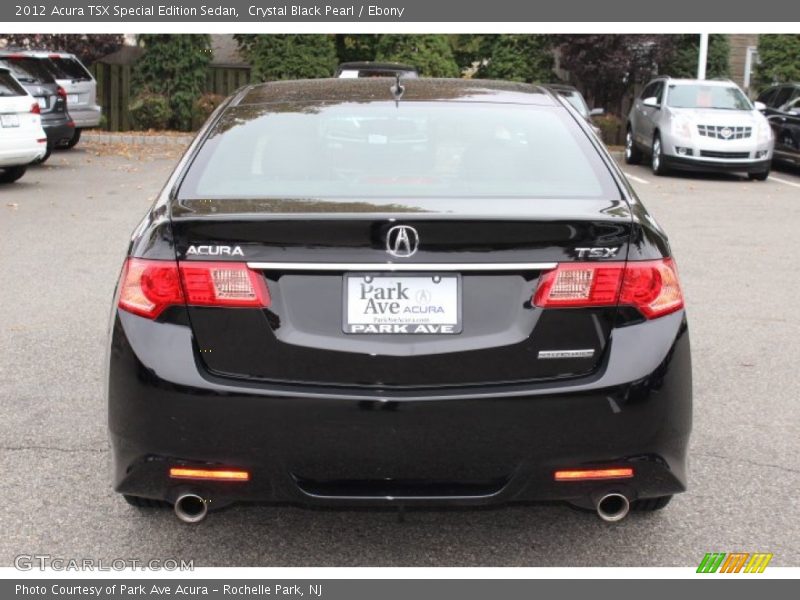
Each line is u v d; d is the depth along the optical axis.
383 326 3.02
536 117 3.98
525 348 3.04
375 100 4.06
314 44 23.86
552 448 3.03
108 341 3.27
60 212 11.86
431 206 3.18
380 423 2.98
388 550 3.62
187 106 23.53
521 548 3.64
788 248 10.21
